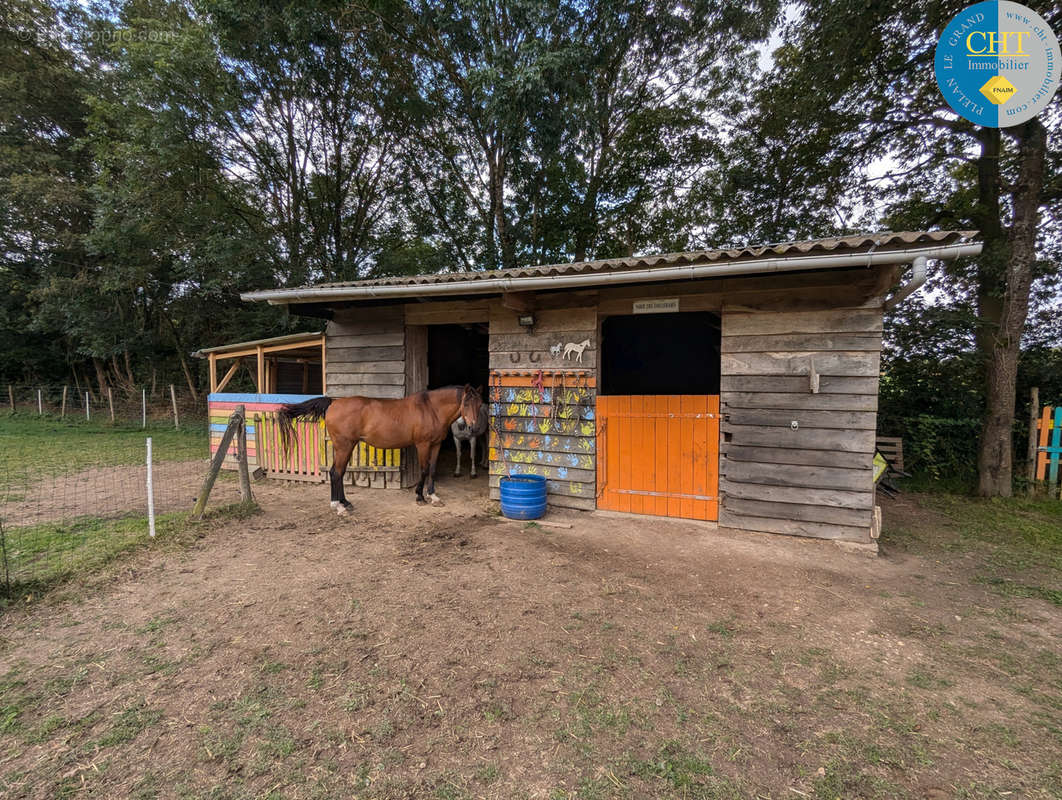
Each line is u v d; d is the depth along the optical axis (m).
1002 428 6.17
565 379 5.29
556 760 1.81
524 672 2.37
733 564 3.79
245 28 9.43
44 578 3.34
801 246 3.55
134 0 13.02
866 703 2.15
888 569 3.73
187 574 3.57
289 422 5.52
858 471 4.18
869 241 3.43
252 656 2.51
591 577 3.52
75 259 14.96
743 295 4.54
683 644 2.63
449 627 2.81
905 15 6.36
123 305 14.62
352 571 3.63
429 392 5.63
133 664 2.43
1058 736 1.95
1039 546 4.32
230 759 1.81
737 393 4.59
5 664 2.43
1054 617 2.99
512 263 11.15
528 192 10.97
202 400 16.44
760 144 9.61
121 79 11.83
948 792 1.67
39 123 14.11
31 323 14.91
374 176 13.45
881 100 7.57
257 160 12.32
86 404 14.89
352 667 2.41
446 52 9.55
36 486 6.59
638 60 10.91
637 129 11.56
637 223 12.76
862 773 1.75
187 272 11.58
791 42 8.72
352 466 6.58
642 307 4.92
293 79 10.84
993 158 6.51
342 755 1.84
